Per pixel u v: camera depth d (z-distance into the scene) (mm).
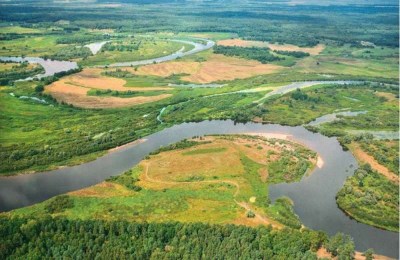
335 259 142250
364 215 169250
